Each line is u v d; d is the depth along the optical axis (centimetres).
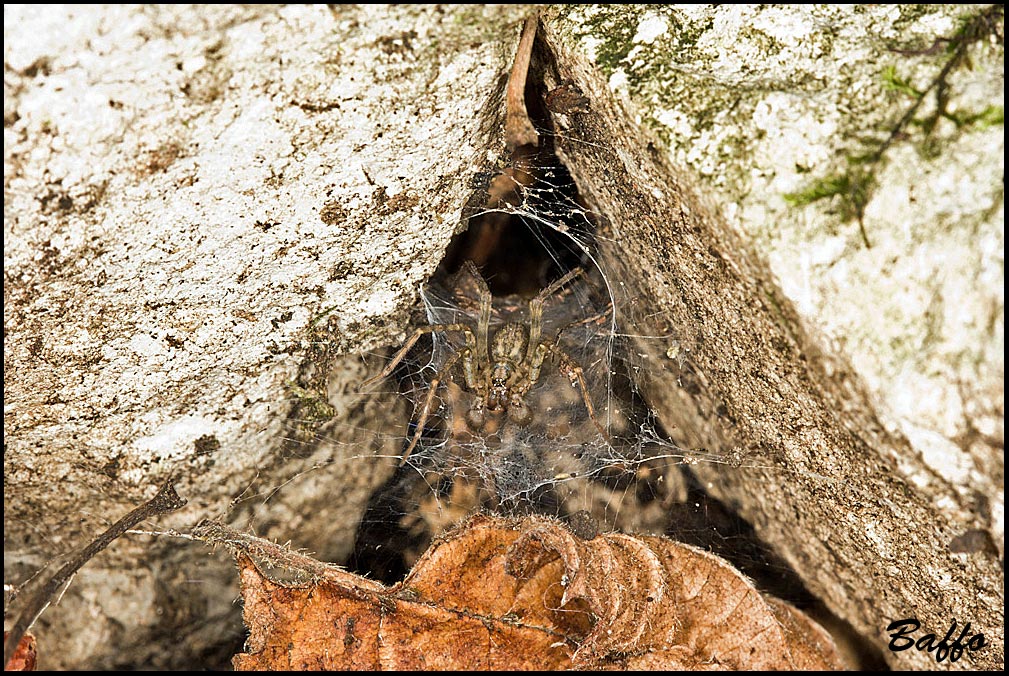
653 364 39
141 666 39
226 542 38
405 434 40
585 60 37
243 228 37
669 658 37
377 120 36
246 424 38
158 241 36
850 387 36
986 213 34
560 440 40
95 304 37
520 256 40
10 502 38
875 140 36
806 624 38
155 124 36
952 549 36
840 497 37
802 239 36
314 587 37
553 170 39
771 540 39
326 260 37
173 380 38
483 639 37
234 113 36
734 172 36
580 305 41
